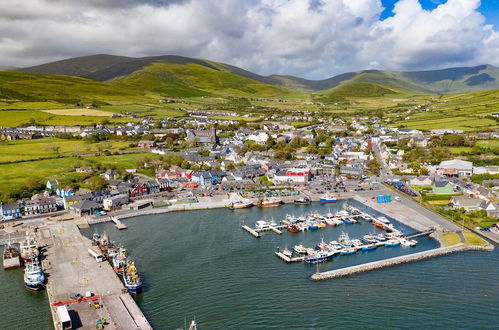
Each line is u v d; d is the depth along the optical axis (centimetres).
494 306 12006
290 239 17850
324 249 16312
